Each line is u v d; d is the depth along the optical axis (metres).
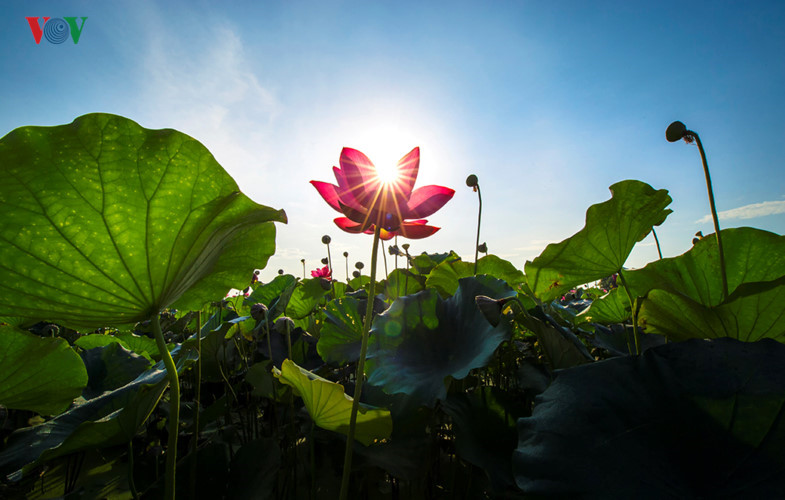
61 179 0.97
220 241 1.32
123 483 2.00
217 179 1.13
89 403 1.96
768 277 1.53
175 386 1.16
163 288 1.20
